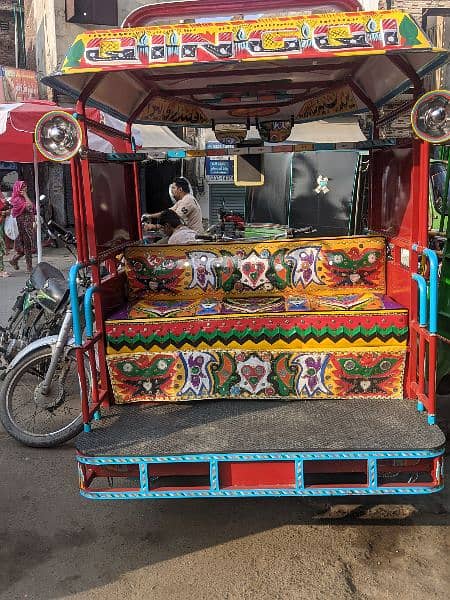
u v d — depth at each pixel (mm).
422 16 11250
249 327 3223
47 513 3375
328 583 2723
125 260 3832
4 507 3441
